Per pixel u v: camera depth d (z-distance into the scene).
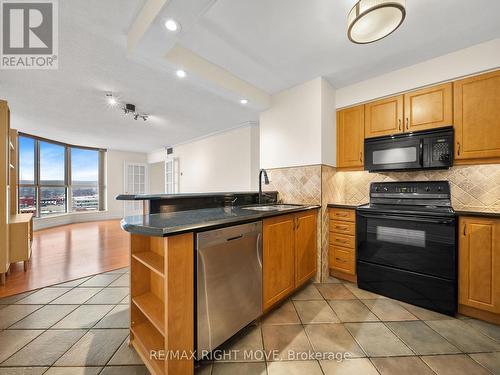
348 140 2.68
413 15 1.58
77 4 1.48
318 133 2.48
